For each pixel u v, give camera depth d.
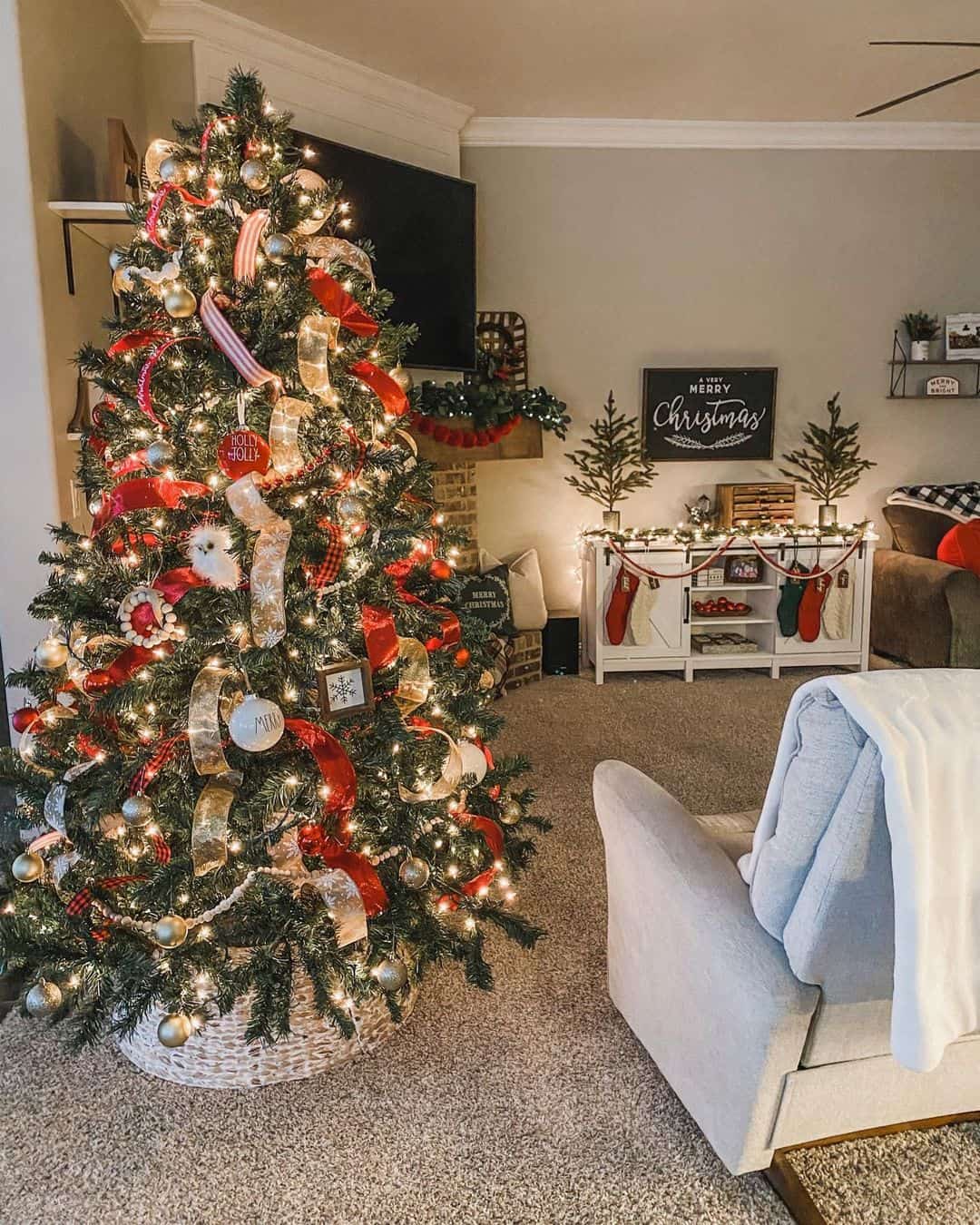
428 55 3.93
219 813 1.62
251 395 1.79
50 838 1.82
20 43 2.30
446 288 4.45
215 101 3.58
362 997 1.74
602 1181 1.67
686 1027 1.74
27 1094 1.89
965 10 3.54
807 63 4.07
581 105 4.61
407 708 1.85
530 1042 2.05
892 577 5.10
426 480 2.10
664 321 5.15
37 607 1.81
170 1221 1.60
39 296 2.41
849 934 1.40
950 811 1.30
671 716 4.33
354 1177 1.68
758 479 5.34
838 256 5.19
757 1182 1.66
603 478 5.18
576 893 2.69
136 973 1.66
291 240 1.80
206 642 1.67
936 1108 1.67
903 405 5.36
